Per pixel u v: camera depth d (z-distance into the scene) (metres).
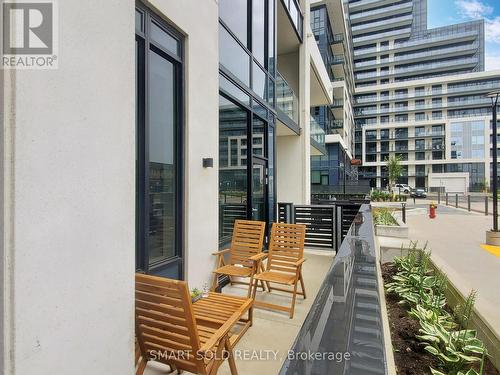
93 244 1.42
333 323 1.18
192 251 3.54
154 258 3.12
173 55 3.32
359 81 66.56
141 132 2.90
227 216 4.87
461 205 22.38
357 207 7.34
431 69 63.66
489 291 4.06
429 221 12.85
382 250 4.63
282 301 4.00
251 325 3.24
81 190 1.37
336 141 26.41
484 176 52.53
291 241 4.05
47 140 1.22
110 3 1.54
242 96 5.33
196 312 2.50
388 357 1.46
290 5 8.62
